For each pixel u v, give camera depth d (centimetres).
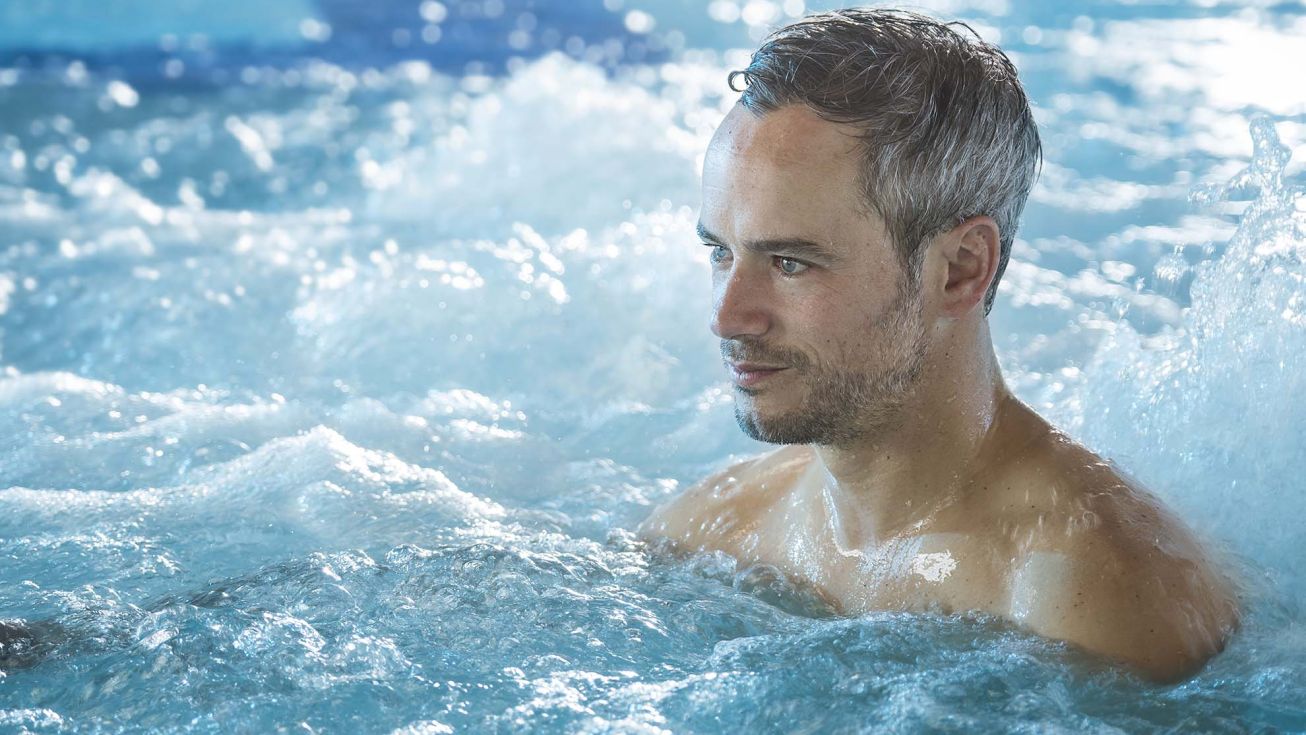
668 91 623
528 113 443
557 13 901
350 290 307
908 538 143
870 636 136
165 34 808
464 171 417
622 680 133
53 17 830
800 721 123
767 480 167
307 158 496
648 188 391
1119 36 725
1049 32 746
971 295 136
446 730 122
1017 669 127
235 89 665
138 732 123
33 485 206
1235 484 164
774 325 133
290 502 196
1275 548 156
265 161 490
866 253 130
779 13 893
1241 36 709
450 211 392
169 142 527
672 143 429
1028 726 120
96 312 304
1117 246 345
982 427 141
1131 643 127
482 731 122
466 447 229
